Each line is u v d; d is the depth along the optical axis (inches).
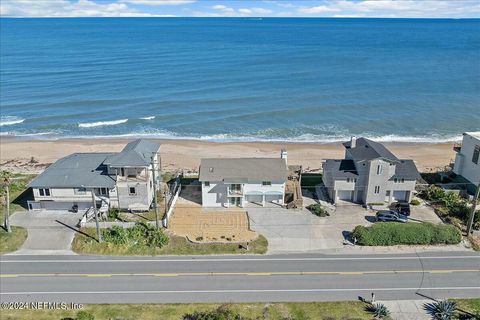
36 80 5728.3
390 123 4047.7
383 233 1861.5
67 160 2338.8
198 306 1492.4
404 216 2076.8
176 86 5359.3
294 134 3784.5
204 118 4148.6
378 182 2186.3
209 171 2223.2
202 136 3730.3
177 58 7696.9
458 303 1507.1
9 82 5615.2
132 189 2122.3
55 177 2164.1
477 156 2325.3
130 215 2128.4
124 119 4121.6
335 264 1743.4
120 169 2107.5
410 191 2217.0
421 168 2903.5
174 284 1616.6
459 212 2096.5
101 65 6914.4
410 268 1713.8
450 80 5802.2
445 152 3329.2
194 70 6437.0
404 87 5364.2
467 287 1598.2
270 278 1652.3
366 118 4178.2
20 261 1761.8
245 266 1731.1
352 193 2278.5
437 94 5022.1
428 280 1638.8
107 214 2102.6
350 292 1571.1
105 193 2156.7
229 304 1501.0
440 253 1818.4
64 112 4350.4
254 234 1958.7
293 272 1690.5
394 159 2164.1
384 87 5354.3
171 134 3786.9
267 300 1526.8
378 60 7632.9
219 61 7352.4
